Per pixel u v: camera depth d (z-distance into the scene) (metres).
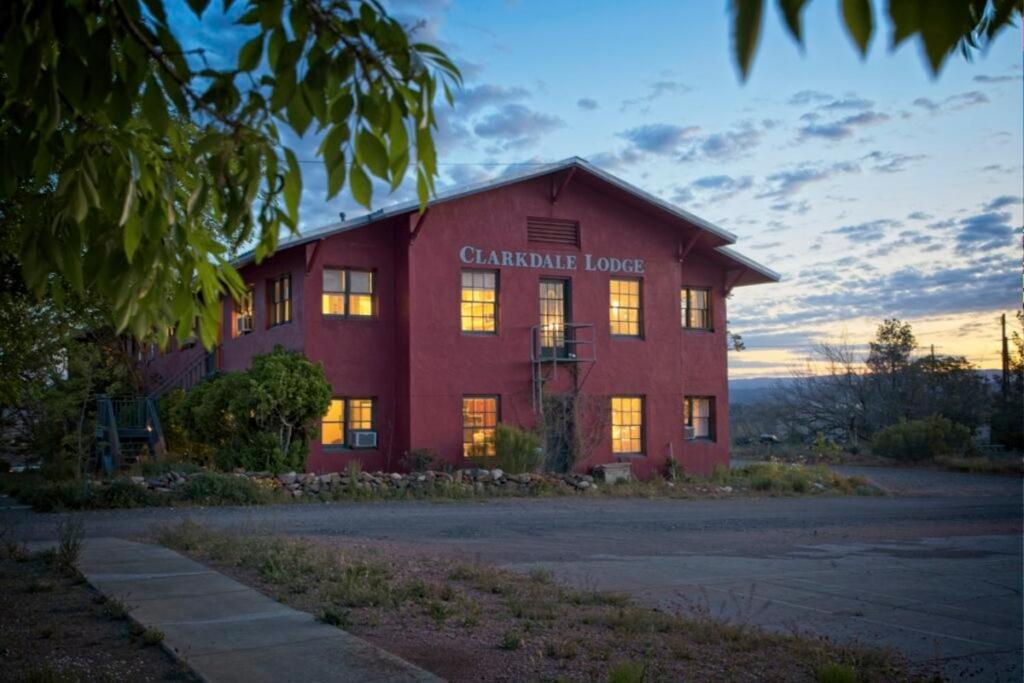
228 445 21.78
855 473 34.59
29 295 7.96
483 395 24.62
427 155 2.62
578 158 25.50
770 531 16.80
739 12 1.08
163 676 6.13
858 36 1.13
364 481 21.02
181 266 3.60
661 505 21.34
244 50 2.52
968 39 3.30
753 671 6.72
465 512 18.39
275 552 10.94
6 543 11.57
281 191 2.91
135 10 2.64
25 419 24.83
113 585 9.15
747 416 56.56
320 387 21.62
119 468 22.31
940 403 44.25
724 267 29.92
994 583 11.39
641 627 8.02
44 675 5.79
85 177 2.97
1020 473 34.31
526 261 25.47
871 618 9.20
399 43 2.54
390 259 24.28
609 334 26.72
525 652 7.00
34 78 2.57
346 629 7.56
